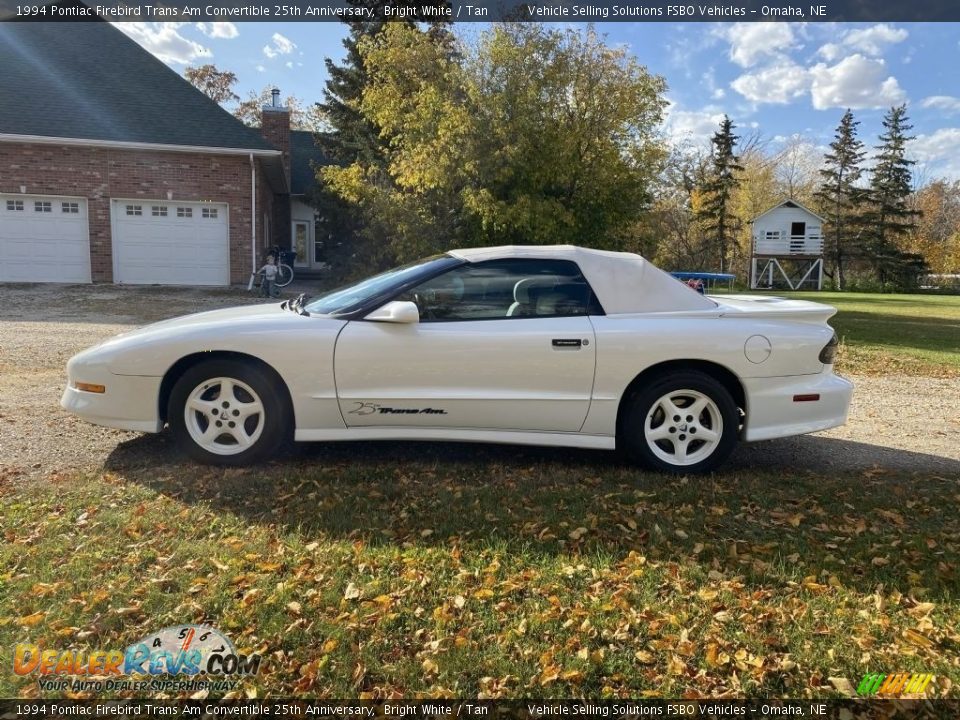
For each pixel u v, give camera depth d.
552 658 2.28
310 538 3.12
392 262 16.78
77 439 4.54
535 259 4.17
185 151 16.06
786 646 2.38
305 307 4.42
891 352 10.62
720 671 2.24
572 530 3.26
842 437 5.23
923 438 5.22
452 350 3.96
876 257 44.09
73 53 16.88
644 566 2.91
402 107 15.01
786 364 4.15
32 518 3.25
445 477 4.01
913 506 3.65
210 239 16.75
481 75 14.05
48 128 15.28
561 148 13.91
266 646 2.31
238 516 3.34
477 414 4.05
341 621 2.45
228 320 4.09
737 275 45.59
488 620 2.49
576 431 4.13
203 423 4.09
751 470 4.30
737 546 3.13
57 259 15.91
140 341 3.98
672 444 4.18
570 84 14.38
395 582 2.73
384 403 3.99
